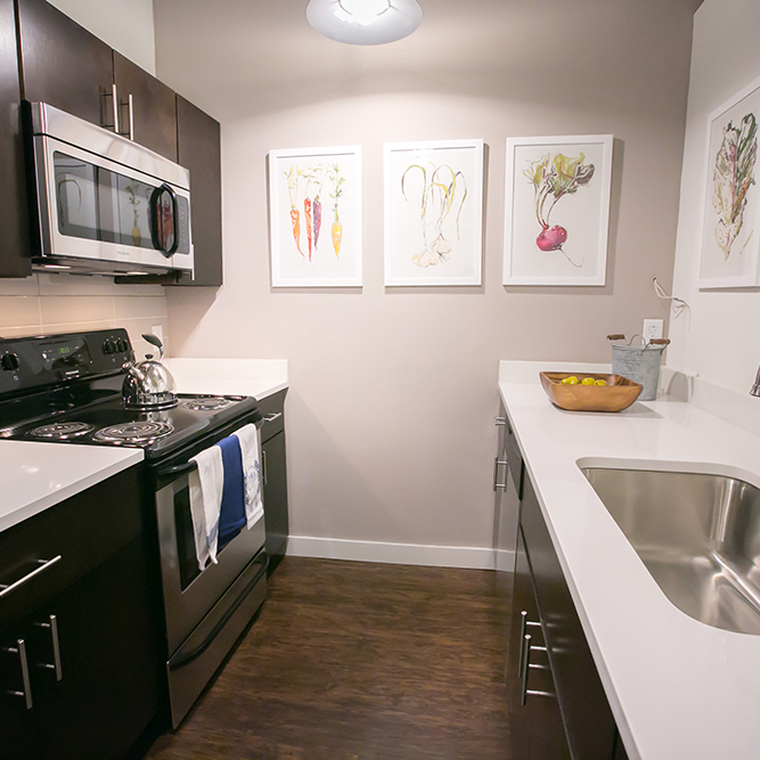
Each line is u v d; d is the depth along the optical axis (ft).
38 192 4.45
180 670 4.98
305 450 8.14
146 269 6.15
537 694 3.23
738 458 3.97
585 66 6.89
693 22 6.63
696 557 3.92
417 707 5.28
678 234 6.93
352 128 7.38
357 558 8.26
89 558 3.88
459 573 7.90
